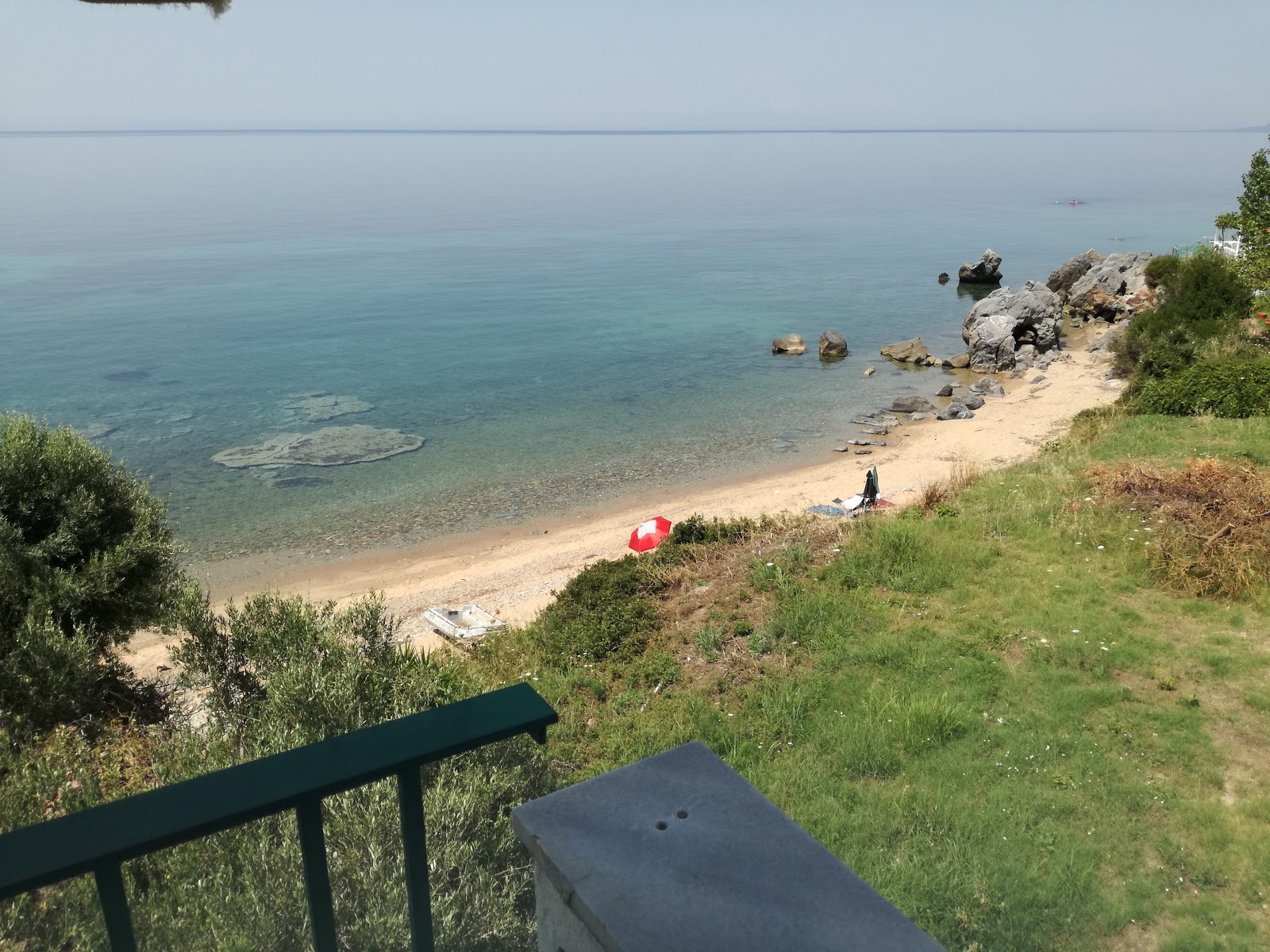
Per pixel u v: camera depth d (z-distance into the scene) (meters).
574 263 102.69
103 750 9.71
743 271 93.75
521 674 14.77
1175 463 19.52
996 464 34.09
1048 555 15.74
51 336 65.25
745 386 50.19
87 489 15.09
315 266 102.31
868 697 12.30
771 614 14.92
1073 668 12.41
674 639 14.86
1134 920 8.02
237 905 4.95
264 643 11.90
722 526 19.64
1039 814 9.59
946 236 121.56
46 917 4.40
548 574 26.69
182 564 29.17
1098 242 112.94
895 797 10.13
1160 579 14.55
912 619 14.20
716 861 1.83
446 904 5.54
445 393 50.00
